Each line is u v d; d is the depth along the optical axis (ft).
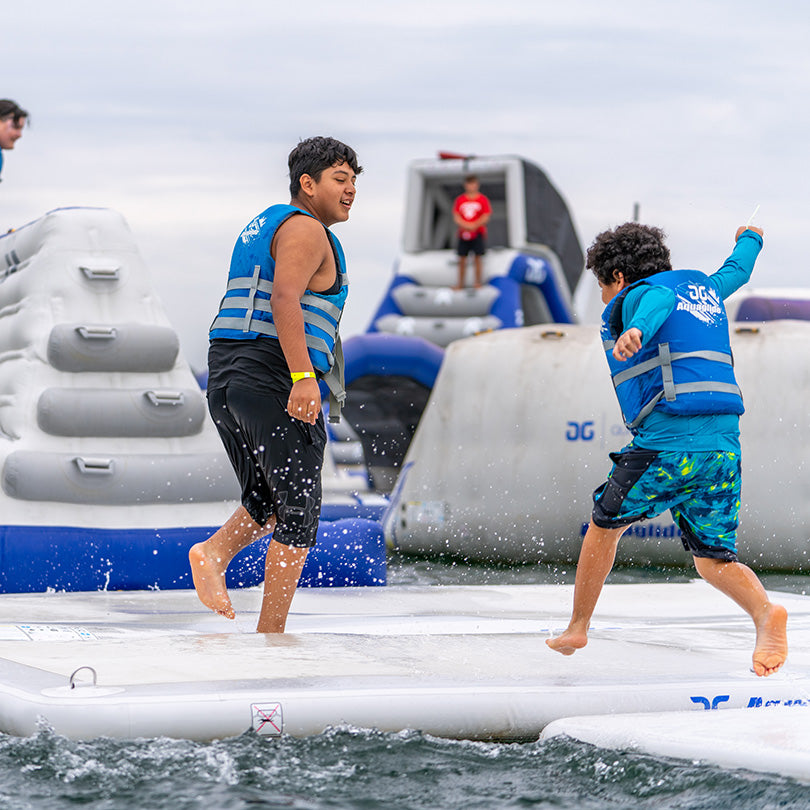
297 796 21.07
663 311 28.45
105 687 24.68
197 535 53.11
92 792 20.85
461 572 67.82
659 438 28.63
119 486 53.47
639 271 30.25
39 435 53.98
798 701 27.48
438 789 21.71
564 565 71.97
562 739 24.00
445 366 77.61
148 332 56.49
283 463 32.71
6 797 20.52
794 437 68.49
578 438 71.61
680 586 52.60
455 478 74.69
